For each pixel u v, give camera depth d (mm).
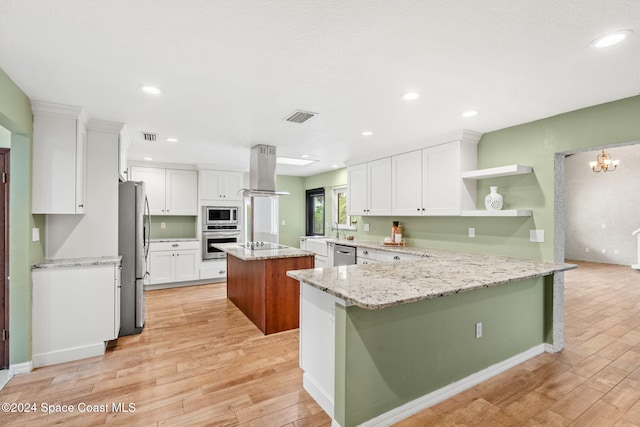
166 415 1910
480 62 1888
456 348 2168
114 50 1759
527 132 3066
